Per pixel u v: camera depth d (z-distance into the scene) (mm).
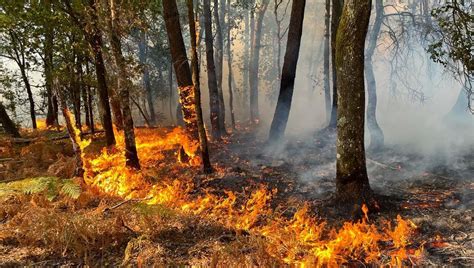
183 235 4828
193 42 7594
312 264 4160
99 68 9828
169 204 6270
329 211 6047
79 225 4441
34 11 9719
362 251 4629
